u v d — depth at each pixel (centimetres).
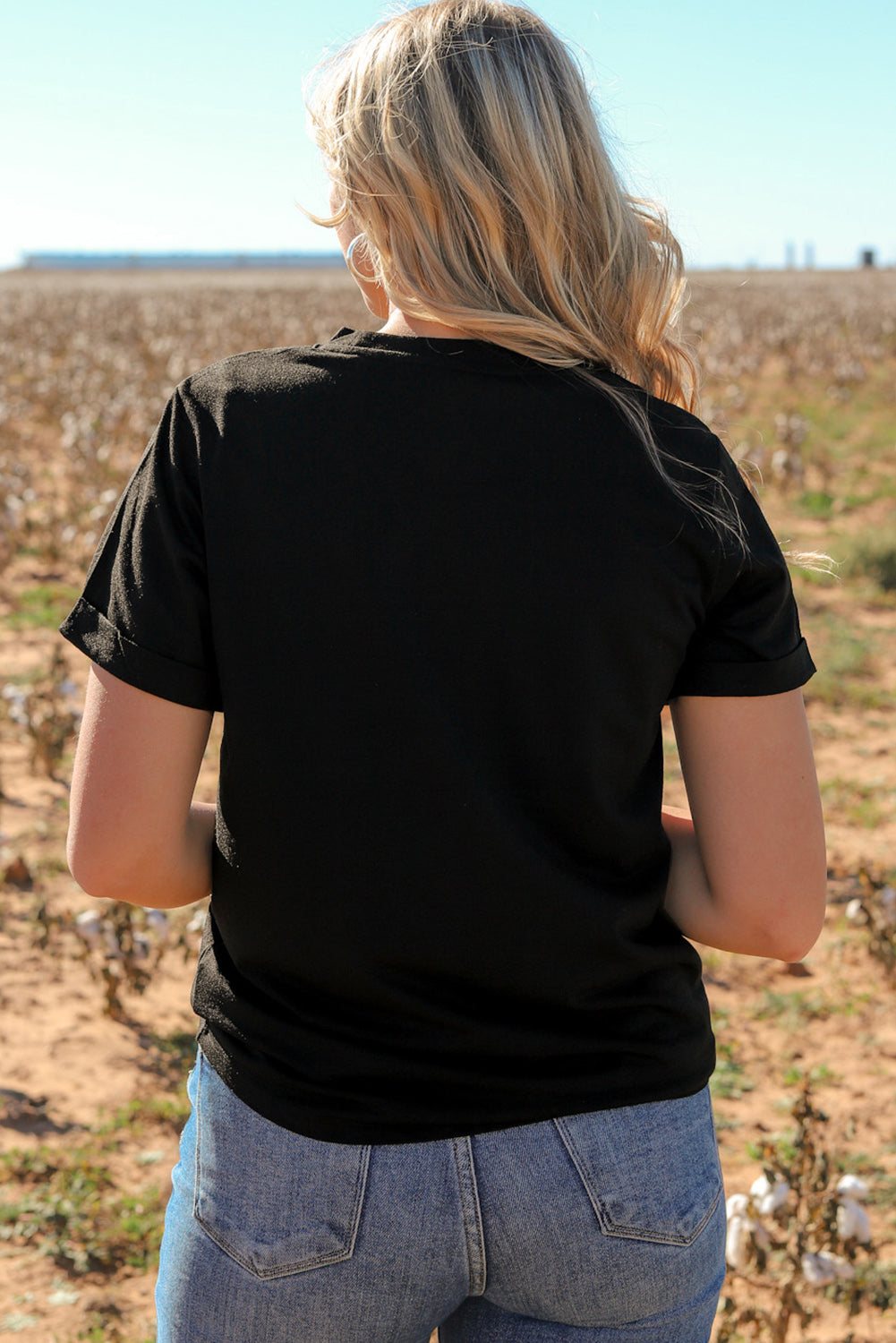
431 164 103
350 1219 101
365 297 119
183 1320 107
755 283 5988
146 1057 383
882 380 2130
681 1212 104
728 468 107
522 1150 101
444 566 99
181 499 104
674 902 117
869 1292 279
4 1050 377
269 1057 103
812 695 747
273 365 106
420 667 99
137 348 2461
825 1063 388
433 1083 101
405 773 99
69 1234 298
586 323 108
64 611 840
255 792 101
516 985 101
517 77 104
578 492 100
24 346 2458
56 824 545
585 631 99
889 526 1108
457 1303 109
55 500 1109
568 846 103
